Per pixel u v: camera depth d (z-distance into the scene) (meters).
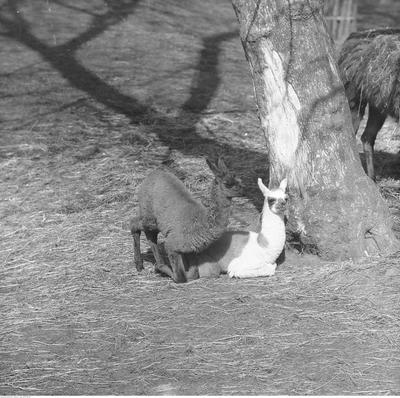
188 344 11.21
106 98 25.47
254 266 13.50
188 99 25.72
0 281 13.96
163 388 10.09
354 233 13.95
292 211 14.24
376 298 12.38
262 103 14.33
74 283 13.67
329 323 11.66
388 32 17.47
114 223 16.56
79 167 20.06
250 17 13.95
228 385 10.08
